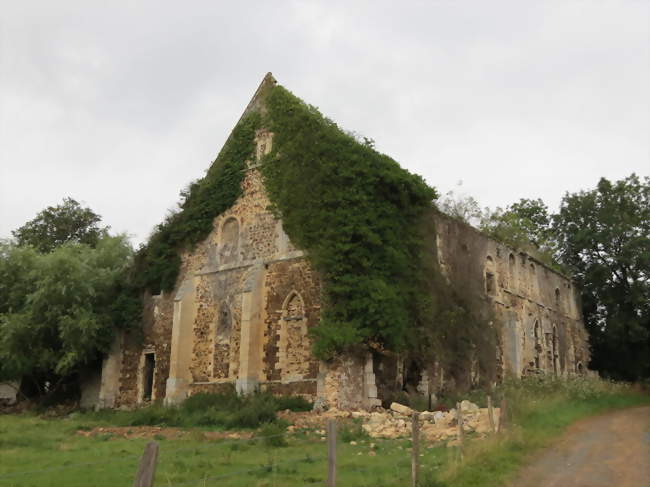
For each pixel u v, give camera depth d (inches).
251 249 1167.6
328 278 1004.6
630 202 1850.4
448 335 1138.0
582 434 787.4
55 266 1262.3
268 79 1273.4
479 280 1315.2
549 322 1640.0
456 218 1309.1
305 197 1079.0
